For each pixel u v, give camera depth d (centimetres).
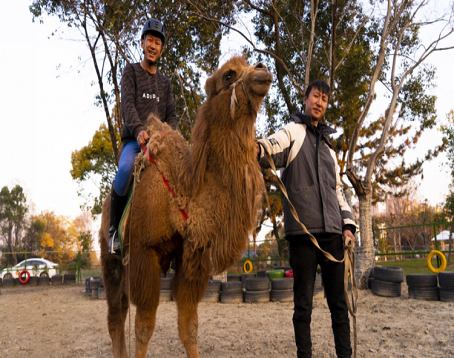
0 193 6062
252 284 959
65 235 6831
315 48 1692
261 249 2052
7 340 609
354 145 1120
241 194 292
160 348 513
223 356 468
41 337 622
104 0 1384
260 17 1716
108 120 1569
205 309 871
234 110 287
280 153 341
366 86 1786
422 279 859
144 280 311
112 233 373
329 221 337
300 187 345
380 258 3434
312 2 1281
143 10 1448
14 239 6091
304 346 331
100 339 588
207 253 302
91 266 2409
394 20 1157
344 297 343
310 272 338
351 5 1296
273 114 1883
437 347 465
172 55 1477
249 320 702
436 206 3906
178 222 307
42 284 1920
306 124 359
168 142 336
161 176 319
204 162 301
